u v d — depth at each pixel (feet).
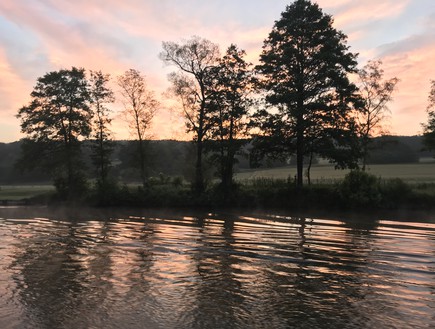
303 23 148.36
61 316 36.24
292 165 353.31
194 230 85.71
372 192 129.18
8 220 112.47
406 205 124.98
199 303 39.14
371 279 46.21
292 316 35.76
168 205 157.89
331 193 135.54
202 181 165.37
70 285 45.21
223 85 170.09
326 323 34.24
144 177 192.34
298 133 145.79
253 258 57.11
